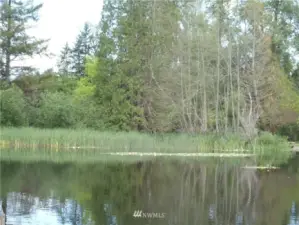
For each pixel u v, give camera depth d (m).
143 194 16.64
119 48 44.19
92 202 15.19
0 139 34.47
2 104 40.91
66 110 41.41
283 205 15.26
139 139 34.25
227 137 35.22
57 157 28.33
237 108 38.09
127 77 42.88
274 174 22.19
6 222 12.63
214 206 14.98
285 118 45.97
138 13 43.97
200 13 40.28
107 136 34.78
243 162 27.22
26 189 17.16
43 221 12.79
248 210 14.52
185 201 15.62
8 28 50.84
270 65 41.03
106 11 45.22
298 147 41.28
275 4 50.50
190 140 34.31
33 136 34.47
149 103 42.88
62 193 16.50
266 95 39.53
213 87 40.34
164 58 42.28
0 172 21.27
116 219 13.13
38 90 52.12
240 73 39.84
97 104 44.84
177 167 24.38
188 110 40.78
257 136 36.19
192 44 40.25
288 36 50.16
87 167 23.61
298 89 50.22
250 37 39.41
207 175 21.58
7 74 50.94
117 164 25.19
